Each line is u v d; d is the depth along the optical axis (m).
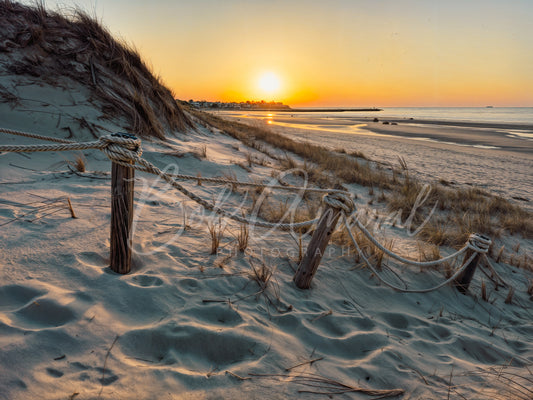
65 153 6.02
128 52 9.55
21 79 6.91
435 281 3.97
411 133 34.00
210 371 2.01
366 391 2.01
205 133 12.50
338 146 20.12
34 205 3.69
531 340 3.12
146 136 7.99
